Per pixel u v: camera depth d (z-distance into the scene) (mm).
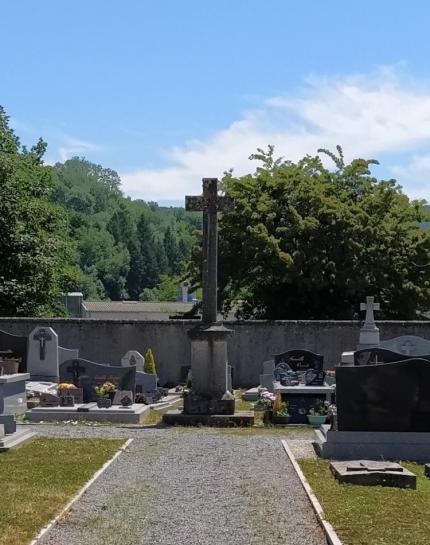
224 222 38875
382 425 14719
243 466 13641
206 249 19688
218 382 19359
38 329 26016
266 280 38094
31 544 9156
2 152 40688
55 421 19578
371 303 27578
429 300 38469
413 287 37750
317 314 38906
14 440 15258
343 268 37344
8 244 38031
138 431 17672
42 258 38531
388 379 14781
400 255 38500
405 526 9836
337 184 42125
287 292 39156
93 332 30734
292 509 10812
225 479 12617
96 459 13992
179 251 146625
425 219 41375
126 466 13555
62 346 30781
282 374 22641
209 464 13789
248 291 40406
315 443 15578
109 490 11836
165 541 9414
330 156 42375
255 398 24875
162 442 15992
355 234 37656
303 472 13047
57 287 40719
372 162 42094
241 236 38062
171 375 30438
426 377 14766
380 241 38219
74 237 53844
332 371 25578
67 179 189000
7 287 37094
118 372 21938
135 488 11961
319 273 36844
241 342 30359
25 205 39938
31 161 43500
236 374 30312
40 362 25891
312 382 21547
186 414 19125
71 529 9852
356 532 9555
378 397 14750
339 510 10508
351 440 14594
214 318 19641
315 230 37500
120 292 132750
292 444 15930
